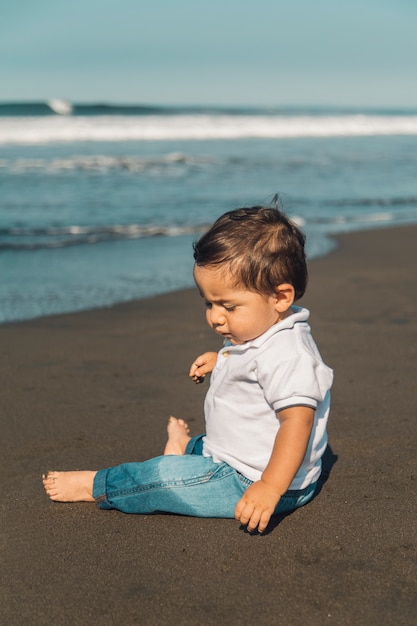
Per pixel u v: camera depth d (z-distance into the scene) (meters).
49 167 16.00
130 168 16.25
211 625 1.95
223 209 10.87
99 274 6.98
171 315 5.52
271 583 2.13
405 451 3.03
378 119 39.09
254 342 2.36
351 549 2.30
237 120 33.50
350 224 10.15
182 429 2.97
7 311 5.61
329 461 2.95
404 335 4.90
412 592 2.08
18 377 4.09
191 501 2.47
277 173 16.03
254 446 2.41
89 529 2.46
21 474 2.91
